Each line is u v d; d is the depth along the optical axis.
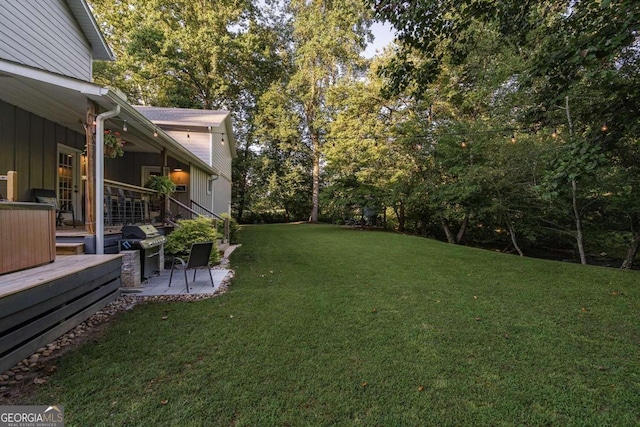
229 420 1.76
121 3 17.34
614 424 1.79
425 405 1.92
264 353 2.54
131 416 1.77
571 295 4.32
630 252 8.55
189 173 9.66
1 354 2.15
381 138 14.20
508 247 12.88
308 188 22.75
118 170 8.92
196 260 4.48
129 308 3.64
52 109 5.25
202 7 18.27
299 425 1.73
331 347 2.67
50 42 5.75
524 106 8.32
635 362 2.50
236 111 22.36
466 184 10.16
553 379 2.24
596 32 3.57
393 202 13.99
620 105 4.13
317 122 19.14
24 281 2.51
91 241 4.31
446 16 4.11
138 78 17.19
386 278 5.25
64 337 2.79
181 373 2.22
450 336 2.94
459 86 10.61
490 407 1.92
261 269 5.94
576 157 4.26
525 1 4.00
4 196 4.85
